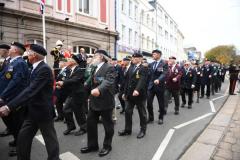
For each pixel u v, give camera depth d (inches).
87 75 277.6
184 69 412.8
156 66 300.8
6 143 226.7
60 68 296.8
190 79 410.9
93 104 198.1
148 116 318.7
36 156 197.2
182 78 412.8
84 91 254.1
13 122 195.2
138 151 208.5
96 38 735.1
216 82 655.8
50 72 159.2
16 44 195.9
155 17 1512.1
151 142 231.1
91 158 193.8
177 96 360.8
